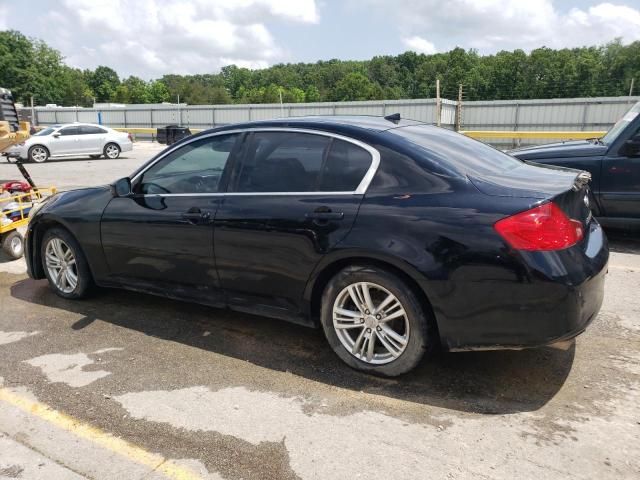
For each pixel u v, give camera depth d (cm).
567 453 250
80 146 2058
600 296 298
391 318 309
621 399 294
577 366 331
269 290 346
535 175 327
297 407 294
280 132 353
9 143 699
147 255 399
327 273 326
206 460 252
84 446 264
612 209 618
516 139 3147
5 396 310
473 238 278
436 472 239
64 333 397
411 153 311
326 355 355
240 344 375
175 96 13438
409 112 3797
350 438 265
